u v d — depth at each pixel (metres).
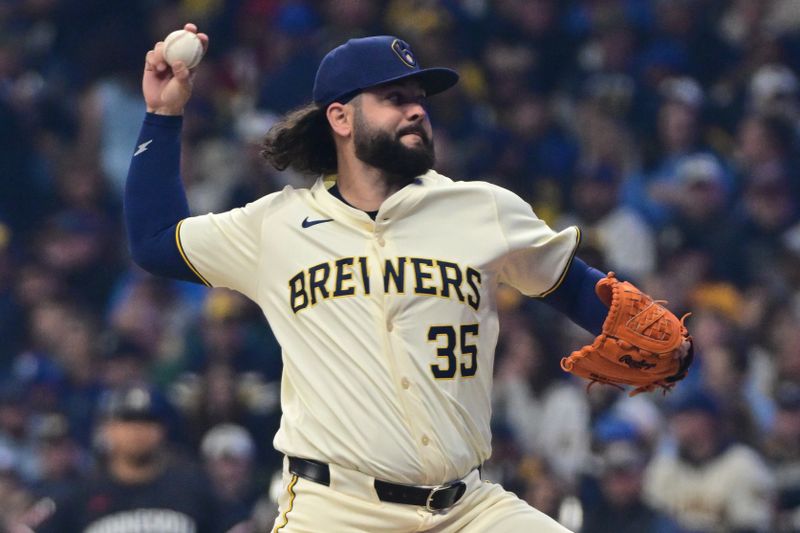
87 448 36.44
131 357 37.41
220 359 34.97
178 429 31.23
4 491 32.47
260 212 15.80
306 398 15.34
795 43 47.09
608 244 40.34
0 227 44.22
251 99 47.00
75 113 48.03
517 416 34.38
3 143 45.81
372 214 15.59
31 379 37.41
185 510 24.86
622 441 30.34
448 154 43.41
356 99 15.61
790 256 38.19
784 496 31.08
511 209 15.49
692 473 31.19
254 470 32.28
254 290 15.92
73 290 42.72
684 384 34.81
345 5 46.03
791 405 31.75
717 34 48.06
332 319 15.22
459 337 15.16
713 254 39.62
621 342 15.45
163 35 49.22
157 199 16.25
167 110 16.33
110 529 24.62
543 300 16.11
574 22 49.00
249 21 48.88
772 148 42.44
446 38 47.06
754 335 36.59
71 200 45.88
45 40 50.06
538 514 15.77
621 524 28.94
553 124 45.53
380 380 15.02
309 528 15.34
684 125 44.12
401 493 15.11
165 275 16.33
